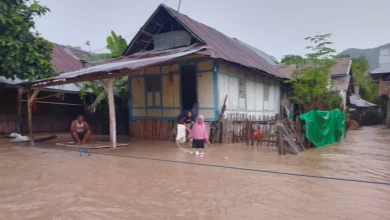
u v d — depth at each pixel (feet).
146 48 56.49
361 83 130.62
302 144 36.86
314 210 15.75
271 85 62.28
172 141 45.57
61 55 69.00
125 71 33.14
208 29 58.34
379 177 22.89
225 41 59.00
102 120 57.52
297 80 61.21
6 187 19.49
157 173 23.57
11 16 45.29
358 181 21.53
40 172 23.75
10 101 54.70
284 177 22.59
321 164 27.78
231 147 38.52
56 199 17.13
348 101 101.60
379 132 75.05
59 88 55.21
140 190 18.93
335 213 15.37
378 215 15.16
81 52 77.20
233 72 48.11
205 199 17.29
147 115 51.24
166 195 17.95
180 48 48.03
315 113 40.04
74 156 31.45
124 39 61.16
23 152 34.12
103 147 38.06
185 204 16.43
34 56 47.32
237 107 49.14
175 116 47.83
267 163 27.99
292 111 72.23
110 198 17.34
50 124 60.85
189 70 49.14
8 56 44.91
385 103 127.65
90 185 19.99
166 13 49.57
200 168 25.54
